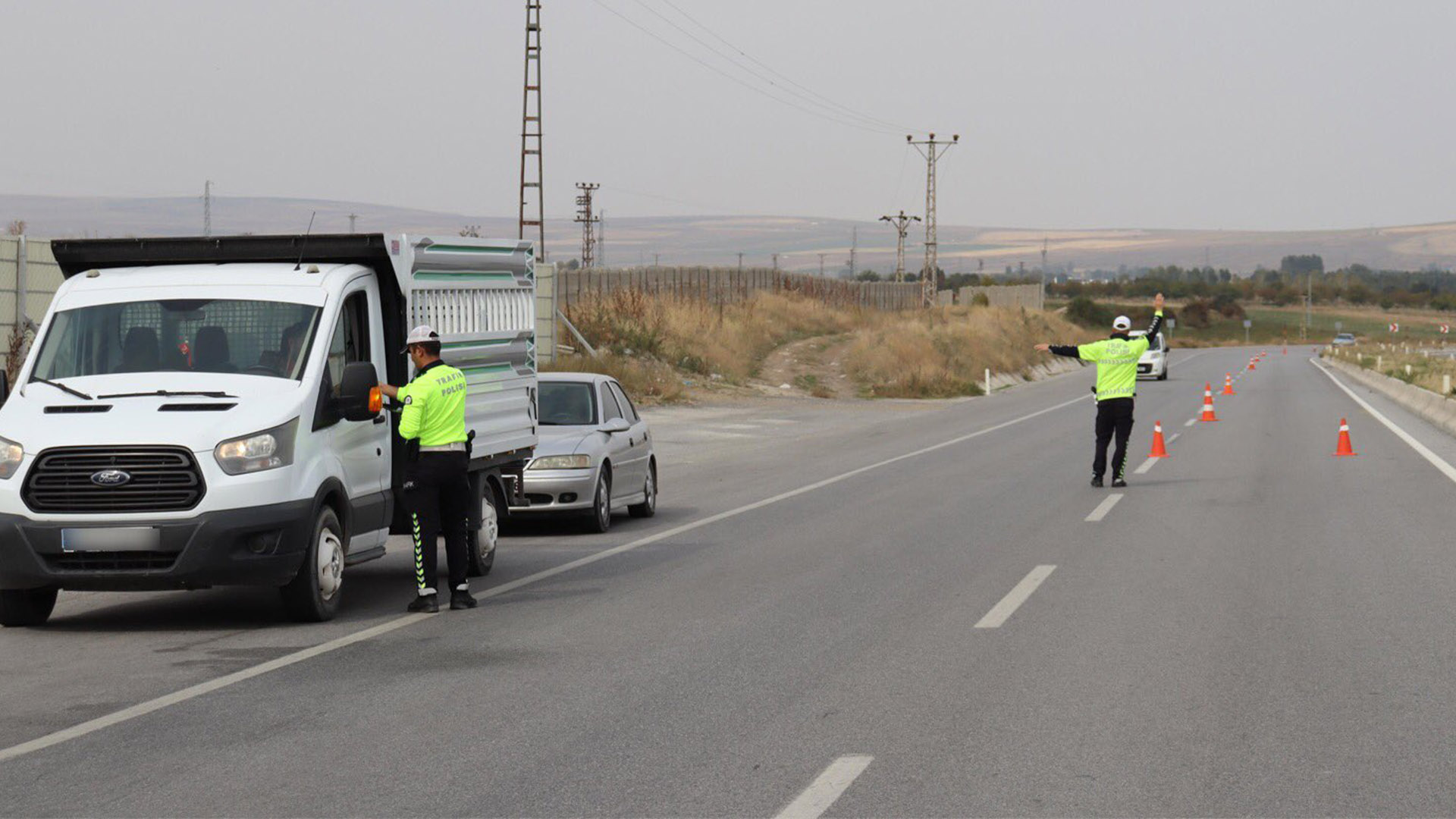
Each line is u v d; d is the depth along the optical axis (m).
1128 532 14.52
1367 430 30.12
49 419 9.63
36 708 7.48
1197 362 90.81
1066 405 43.28
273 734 6.86
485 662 8.61
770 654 8.74
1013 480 20.64
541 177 56.59
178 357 10.32
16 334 25.14
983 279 178.38
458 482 10.63
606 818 5.50
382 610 10.80
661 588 11.53
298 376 10.20
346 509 10.58
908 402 45.88
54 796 5.85
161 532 9.31
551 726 6.98
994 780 5.96
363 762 6.33
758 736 6.75
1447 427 30.08
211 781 6.05
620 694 7.68
